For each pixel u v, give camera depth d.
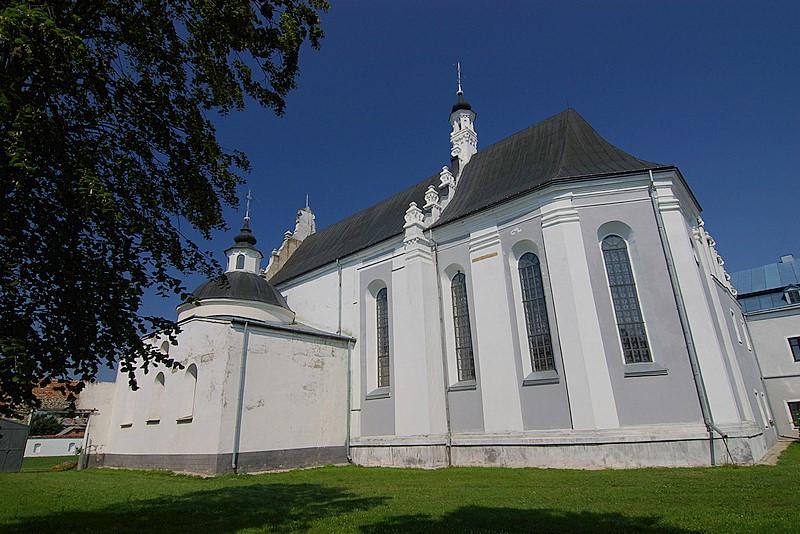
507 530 8.11
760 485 11.47
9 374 6.00
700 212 25.58
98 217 7.84
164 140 9.11
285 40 9.46
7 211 7.03
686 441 16.62
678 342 17.97
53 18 7.04
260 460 21.61
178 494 14.18
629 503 10.21
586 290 19.25
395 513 10.07
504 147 28.59
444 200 27.81
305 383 24.56
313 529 8.69
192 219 10.03
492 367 21.38
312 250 39.25
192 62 9.36
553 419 18.89
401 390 23.55
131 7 8.45
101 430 29.08
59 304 7.66
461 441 21.42
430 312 24.16
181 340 24.11
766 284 41.22
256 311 28.00
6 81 6.52
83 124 8.23
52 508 11.79
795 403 35.91
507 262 22.14
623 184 20.39
